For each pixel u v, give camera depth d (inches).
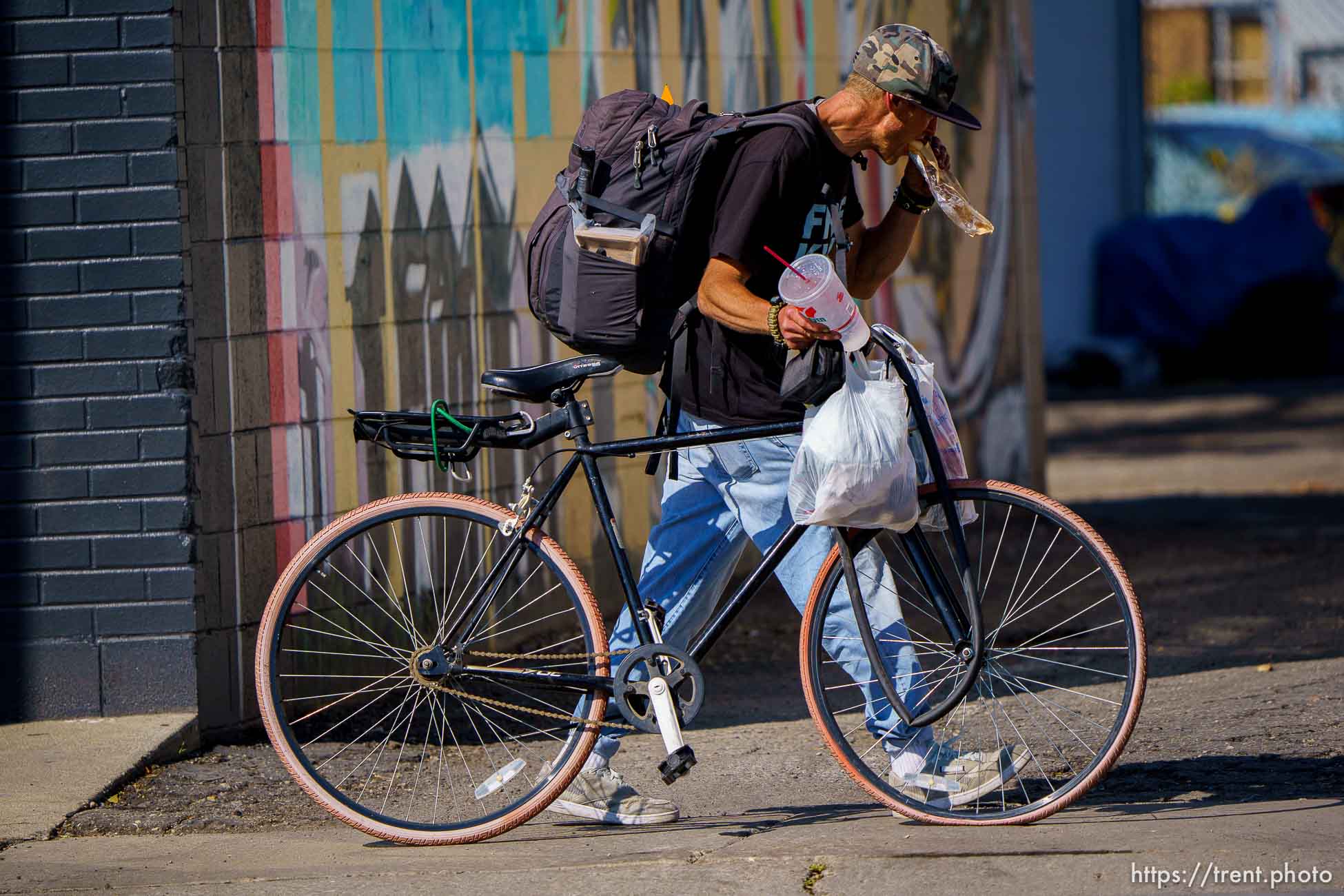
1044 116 2623.0
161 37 568.7
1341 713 571.2
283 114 622.8
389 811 498.9
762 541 464.4
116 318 575.8
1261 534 1075.3
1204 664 682.8
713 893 400.8
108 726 579.5
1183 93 4950.8
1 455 581.3
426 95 703.7
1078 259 2647.6
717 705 654.5
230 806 517.3
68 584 584.7
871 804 498.9
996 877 401.4
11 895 422.0
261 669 467.8
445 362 714.2
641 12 844.6
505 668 472.1
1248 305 2524.6
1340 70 4990.2
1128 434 1961.1
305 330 634.8
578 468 491.2
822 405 437.4
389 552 660.1
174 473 578.6
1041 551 979.9
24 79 571.5
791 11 968.3
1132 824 444.1
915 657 460.1
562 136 790.5
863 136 435.8
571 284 445.4
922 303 1070.4
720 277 428.1
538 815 492.7
